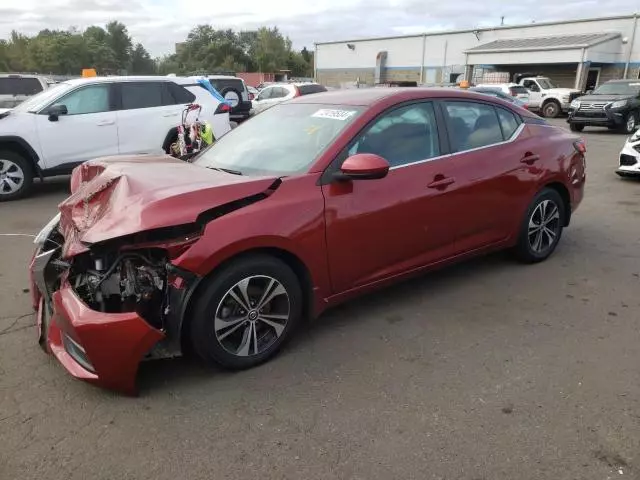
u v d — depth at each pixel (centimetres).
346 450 255
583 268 495
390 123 379
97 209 311
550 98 2628
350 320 389
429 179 388
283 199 320
